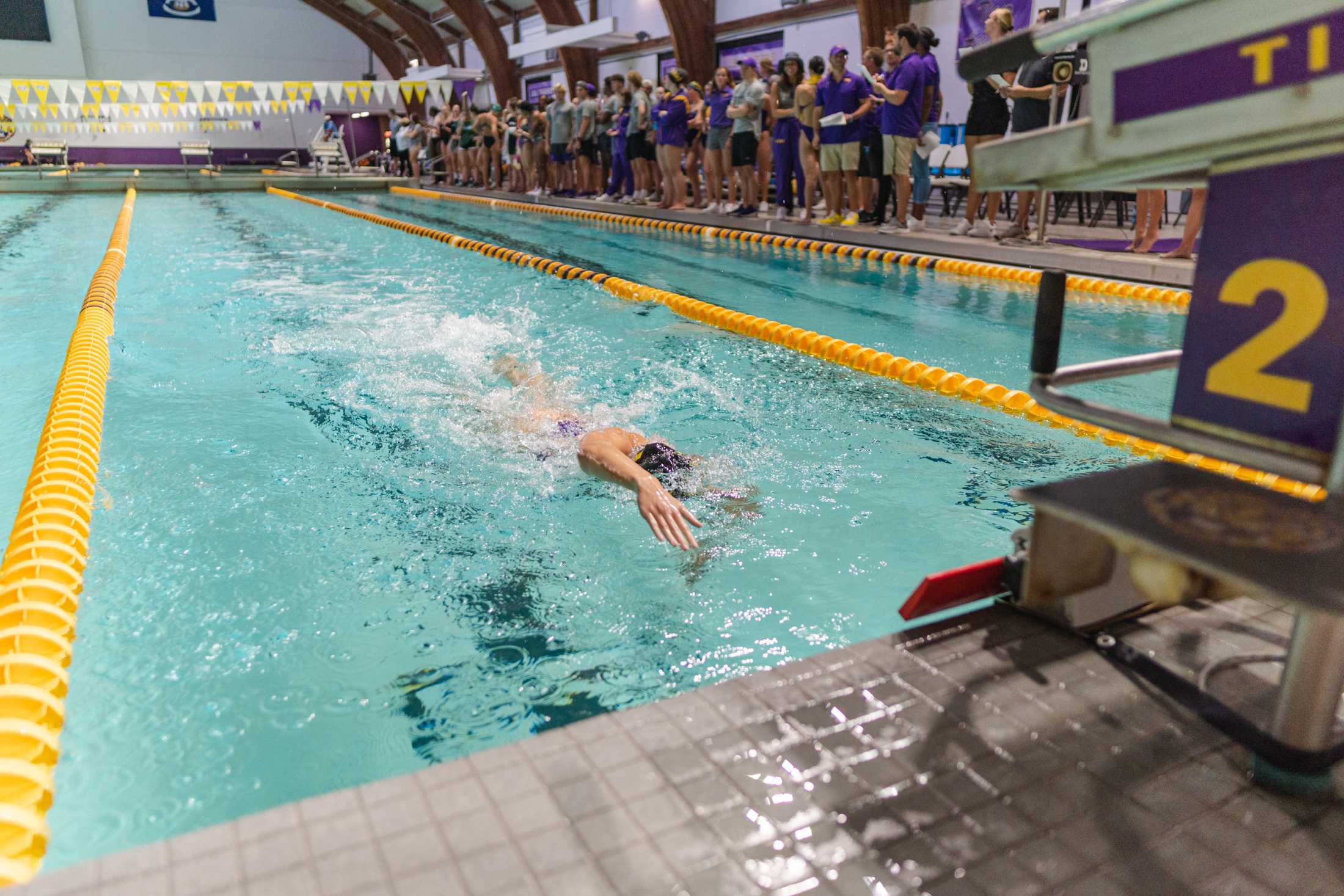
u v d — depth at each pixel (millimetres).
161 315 4965
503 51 20703
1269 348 952
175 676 1651
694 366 3895
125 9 23047
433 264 7262
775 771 1094
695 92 10336
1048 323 1199
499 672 1669
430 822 1013
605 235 9242
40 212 11852
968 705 1216
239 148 25203
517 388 3408
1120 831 996
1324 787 1049
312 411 3170
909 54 7117
